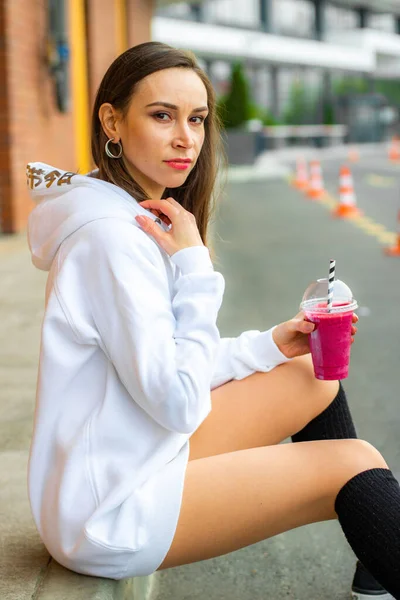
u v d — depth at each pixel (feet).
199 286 6.02
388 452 11.40
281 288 22.82
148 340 5.69
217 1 123.24
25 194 31.01
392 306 20.61
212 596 8.16
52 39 34.58
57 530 6.02
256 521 6.18
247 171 77.46
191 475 6.16
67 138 39.65
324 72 150.20
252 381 7.21
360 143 152.15
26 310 18.49
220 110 7.26
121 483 5.85
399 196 50.08
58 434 6.01
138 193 6.48
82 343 5.92
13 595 6.30
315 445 6.42
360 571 7.39
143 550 5.90
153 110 6.19
